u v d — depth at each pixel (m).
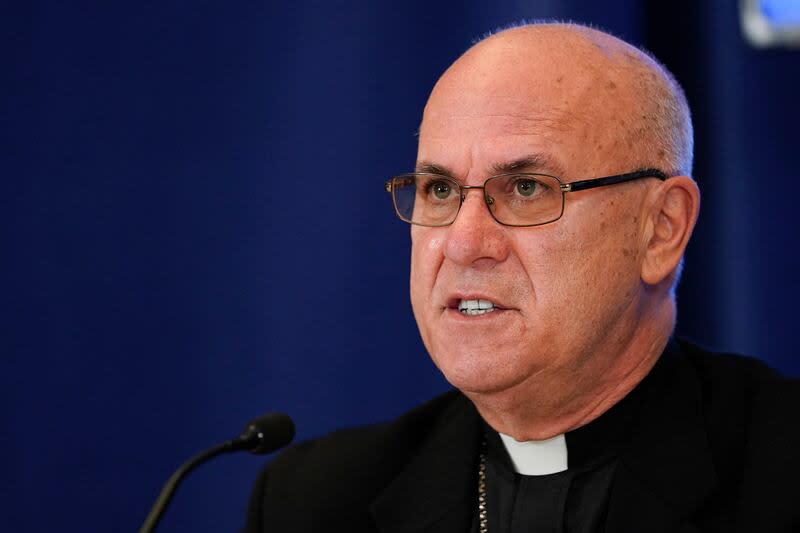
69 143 12.26
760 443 7.38
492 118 7.23
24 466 12.05
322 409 12.05
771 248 12.07
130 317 12.12
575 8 12.23
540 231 7.11
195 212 12.22
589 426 7.55
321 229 12.18
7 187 12.23
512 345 7.16
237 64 12.34
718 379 7.95
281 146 12.28
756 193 12.12
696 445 7.39
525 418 7.58
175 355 12.10
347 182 12.21
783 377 7.99
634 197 7.33
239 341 12.11
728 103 12.23
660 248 7.55
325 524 8.23
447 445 8.23
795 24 12.09
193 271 12.17
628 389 7.59
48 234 12.20
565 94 7.23
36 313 12.13
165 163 12.25
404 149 12.24
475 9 12.27
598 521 7.38
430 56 12.31
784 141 12.09
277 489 8.62
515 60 7.37
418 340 12.08
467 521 7.80
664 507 7.16
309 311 12.13
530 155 7.11
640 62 7.61
